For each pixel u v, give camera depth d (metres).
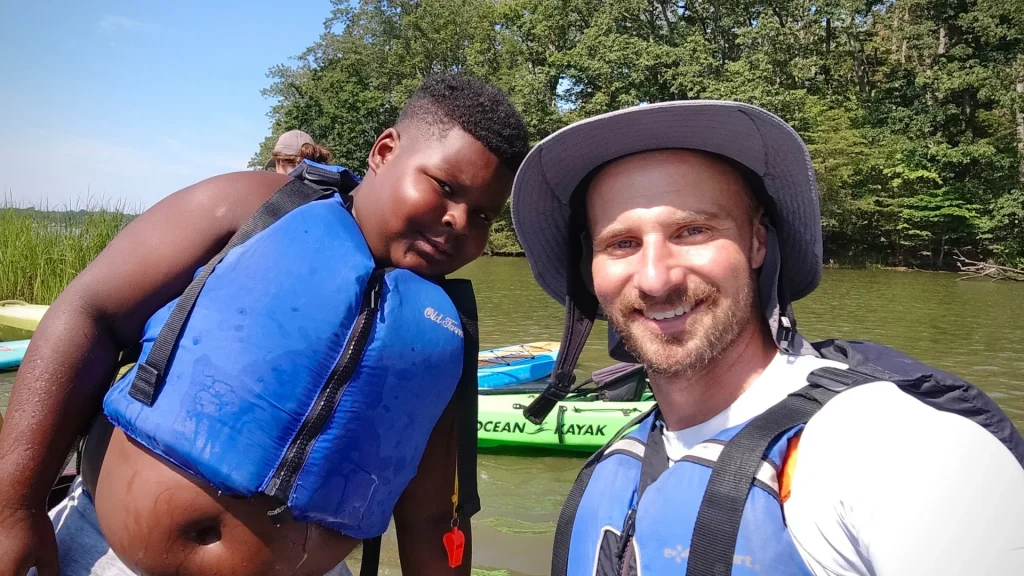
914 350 4.70
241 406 0.62
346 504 0.67
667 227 0.66
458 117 0.70
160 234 0.69
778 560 0.58
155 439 0.62
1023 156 13.07
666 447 0.71
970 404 0.60
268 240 0.67
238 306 0.65
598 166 0.71
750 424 0.63
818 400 0.61
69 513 0.72
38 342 0.64
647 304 0.66
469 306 0.78
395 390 0.68
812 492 0.56
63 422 0.64
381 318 0.67
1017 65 13.07
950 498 0.50
